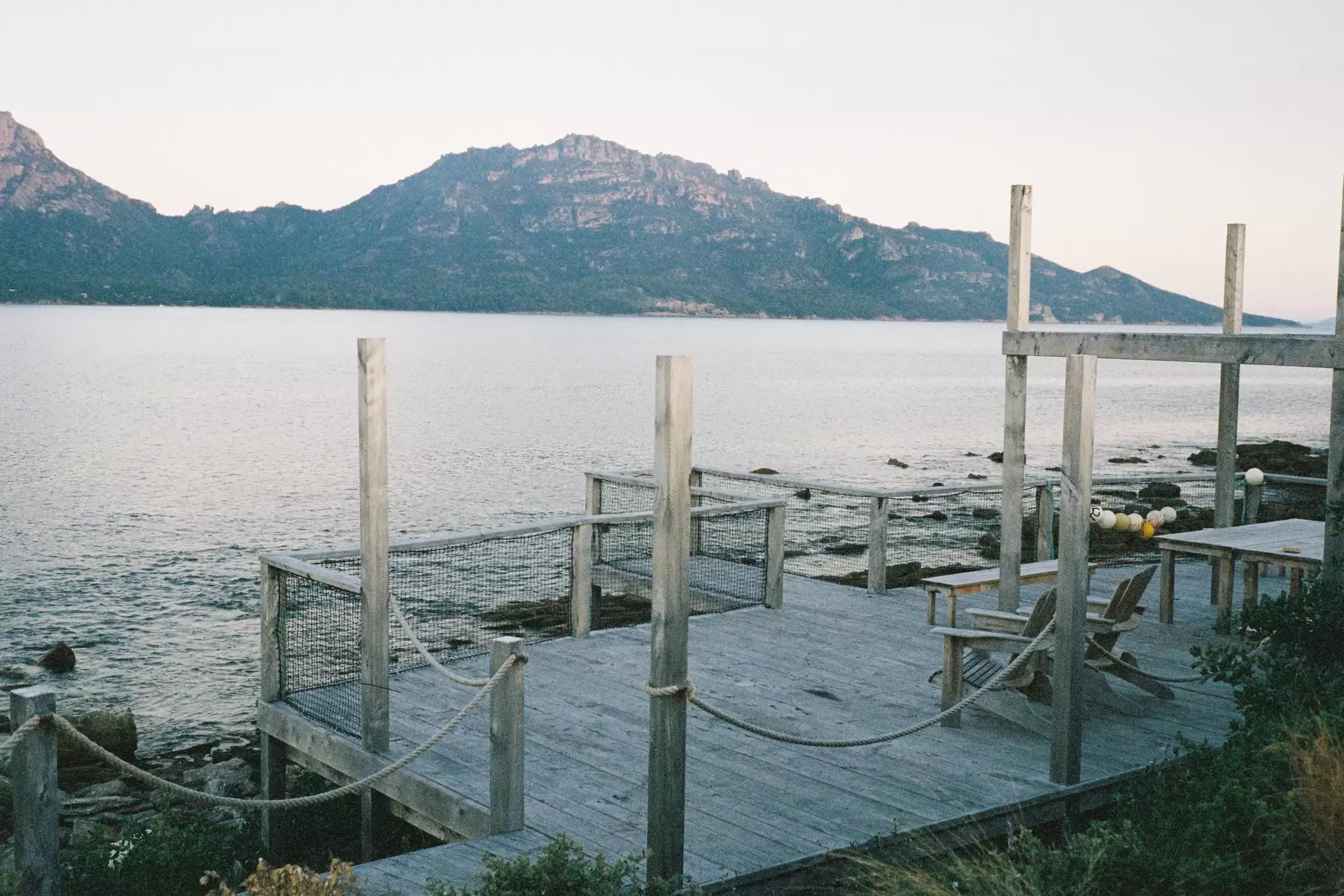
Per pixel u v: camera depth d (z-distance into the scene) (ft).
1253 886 14.03
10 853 28.09
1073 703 18.75
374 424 19.83
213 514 89.45
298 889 13.05
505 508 92.89
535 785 19.10
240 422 166.61
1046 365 460.96
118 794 32.94
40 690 12.69
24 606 59.98
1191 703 23.53
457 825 18.38
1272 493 53.93
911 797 18.39
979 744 21.09
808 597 33.96
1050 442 152.97
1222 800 14.96
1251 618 20.63
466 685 17.57
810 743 16.74
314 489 104.17
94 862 20.99
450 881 15.47
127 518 87.35
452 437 147.13
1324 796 14.80
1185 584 36.14
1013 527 25.95
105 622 57.31
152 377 267.18
